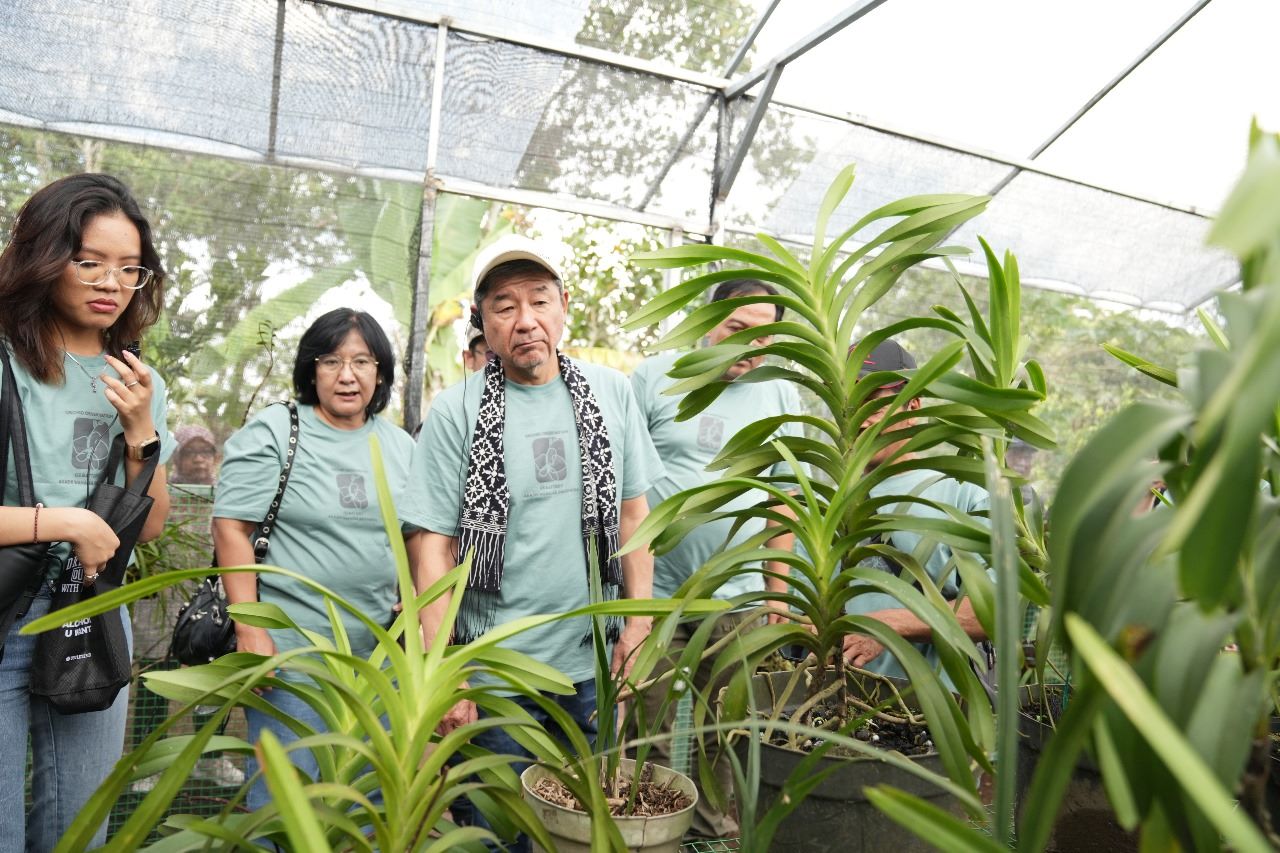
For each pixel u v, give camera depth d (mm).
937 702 928
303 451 2035
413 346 3375
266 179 3229
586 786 888
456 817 1786
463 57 3441
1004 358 1131
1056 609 562
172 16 3029
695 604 945
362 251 3365
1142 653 548
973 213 1076
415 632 862
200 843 812
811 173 4250
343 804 898
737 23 3887
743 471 1215
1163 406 526
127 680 1521
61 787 1523
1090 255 5043
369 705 926
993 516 637
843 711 1154
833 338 1161
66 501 1499
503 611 1795
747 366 2549
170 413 3135
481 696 946
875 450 1147
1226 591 450
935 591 1017
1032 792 563
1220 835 518
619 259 6312
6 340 1459
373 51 3295
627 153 3832
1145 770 542
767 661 1545
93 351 1571
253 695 898
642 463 2020
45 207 1438
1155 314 5383
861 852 1024
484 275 1798
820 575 1093
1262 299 487
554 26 3641
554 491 1833
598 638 1103
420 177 3420
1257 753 624
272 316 3256
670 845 995
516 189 3658
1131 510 562
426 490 1832
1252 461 431
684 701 2361
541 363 1818
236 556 1979
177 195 3125
